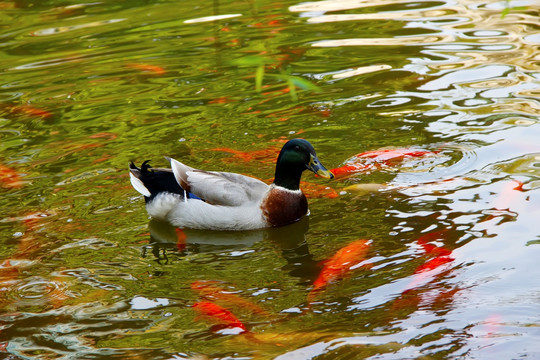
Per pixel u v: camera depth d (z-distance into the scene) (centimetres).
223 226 1014
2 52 1717
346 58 1574
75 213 1040
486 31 1678
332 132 1246
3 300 831
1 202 1071
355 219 986
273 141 1227
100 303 820
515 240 893
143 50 1678
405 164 1123
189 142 1243
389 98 1362
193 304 808
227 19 1872
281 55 1603
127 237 982
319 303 794
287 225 1016
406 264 858
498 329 727
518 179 1045
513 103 1301
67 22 1914
